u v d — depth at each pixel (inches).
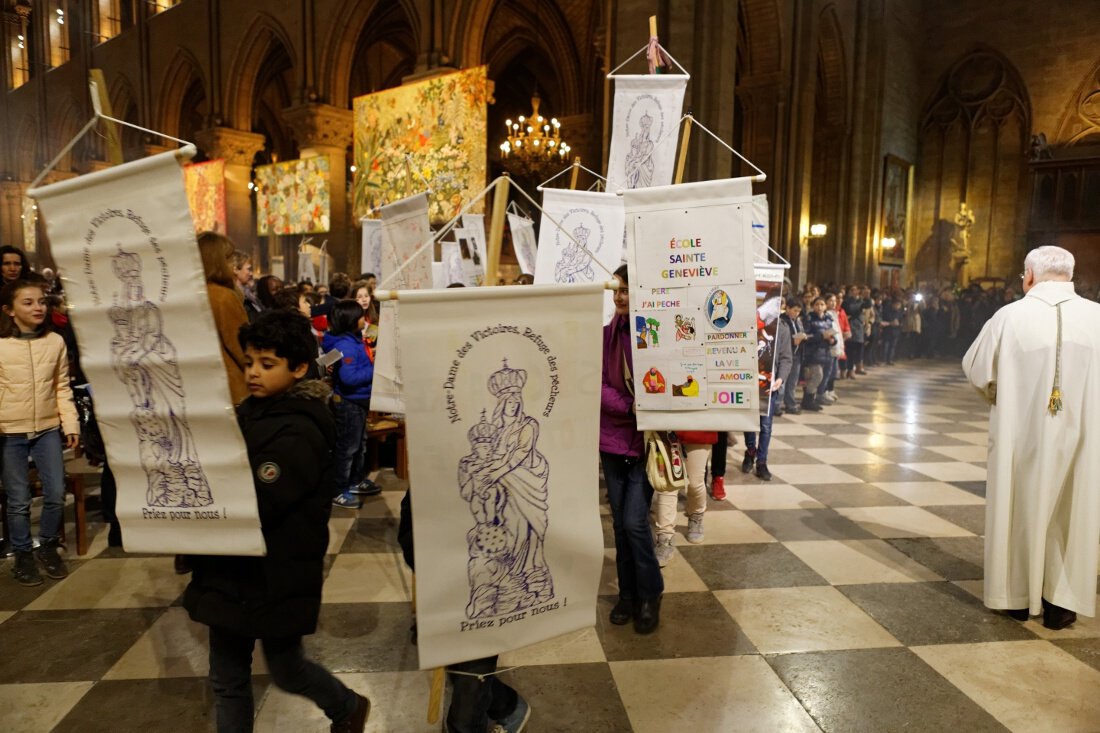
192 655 118.4
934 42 862.5
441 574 75.3
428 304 71.6
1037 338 132.7
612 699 107.4
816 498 215.5
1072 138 778.2
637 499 127.4
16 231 1171.9
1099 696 110.7
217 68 837.2
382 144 630.5
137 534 76.9
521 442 76.9
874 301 624.4
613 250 170.4
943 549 173.9
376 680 111.4
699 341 115.6
